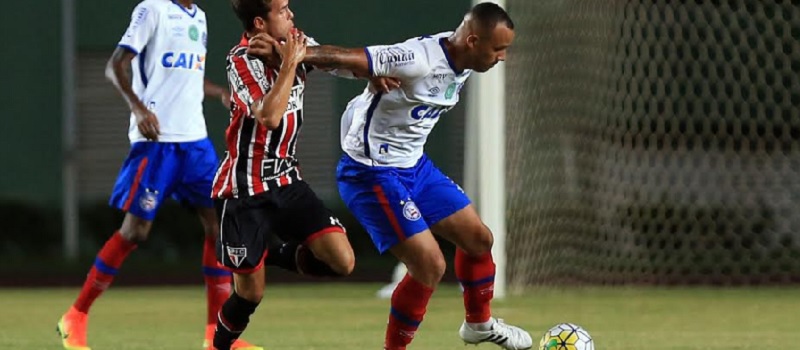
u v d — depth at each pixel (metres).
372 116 20.98
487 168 39.78
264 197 20.48
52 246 70.19
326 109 73.56
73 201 69.19
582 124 46.25
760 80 47.53
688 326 31.53
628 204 48.12
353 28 72.62
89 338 29.36
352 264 21.12
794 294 42.75
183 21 26.69
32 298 44.59
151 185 26.45
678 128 48.72
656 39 47.75
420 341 27.72
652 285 47.53
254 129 20.28
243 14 20.33
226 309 21.17
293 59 19.17
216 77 72.31
